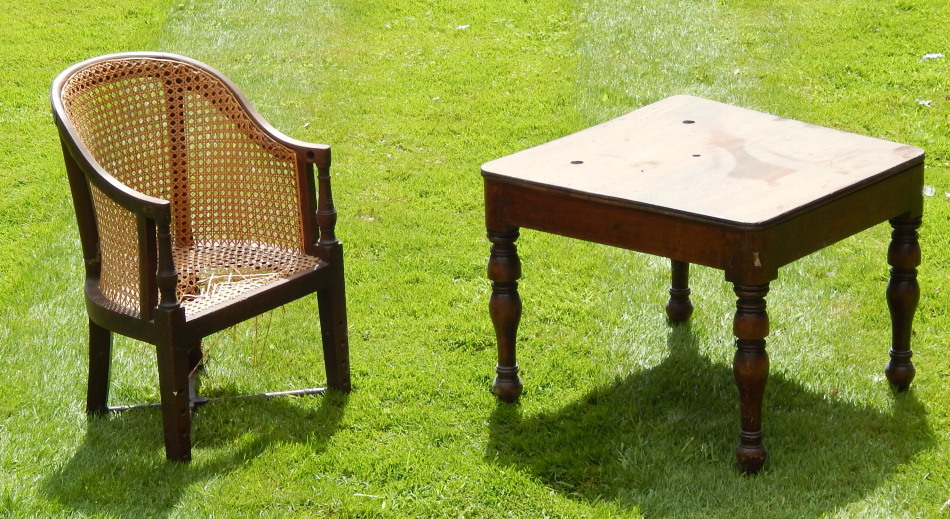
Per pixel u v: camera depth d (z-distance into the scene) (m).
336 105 7.11
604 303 4.67
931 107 6.68
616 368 4.16
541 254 5.14
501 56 7.94
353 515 3.35
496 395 3.98
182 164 4.05
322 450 3.68
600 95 7.10
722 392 3.97
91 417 3.86
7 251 5.26
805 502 3.32
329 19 8.80
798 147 3.78
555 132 6.59
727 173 3.56
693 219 3.25
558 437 3.71
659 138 3.94
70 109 3.63
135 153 3.97
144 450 3.67
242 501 3.39
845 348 4.24
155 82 3.96
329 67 7.82
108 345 3.79
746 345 3.34
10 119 7.02
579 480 3.49
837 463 3.50
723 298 4.66
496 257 3.80
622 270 4.95
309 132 6.68
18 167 6.29
